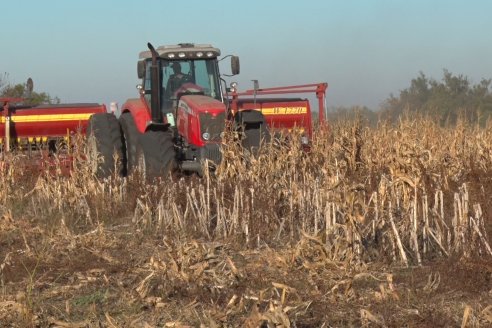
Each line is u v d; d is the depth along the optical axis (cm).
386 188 982
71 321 724
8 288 844
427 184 1045
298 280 835
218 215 1112
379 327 691
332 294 778
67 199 1330
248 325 632
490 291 791
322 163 1484
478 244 889
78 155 1432
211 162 1278
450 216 1007
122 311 752
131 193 1302
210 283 827
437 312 722
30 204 1394
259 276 841
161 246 1054
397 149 1038
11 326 715
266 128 1469
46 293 815
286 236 1070
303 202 1077
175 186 1220
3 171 1489
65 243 1072
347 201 899
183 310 747
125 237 1118
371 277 848
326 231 904
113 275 895
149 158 1409
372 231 970
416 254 916
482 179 1287
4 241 1098
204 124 1406
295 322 688
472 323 673
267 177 1238
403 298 774
